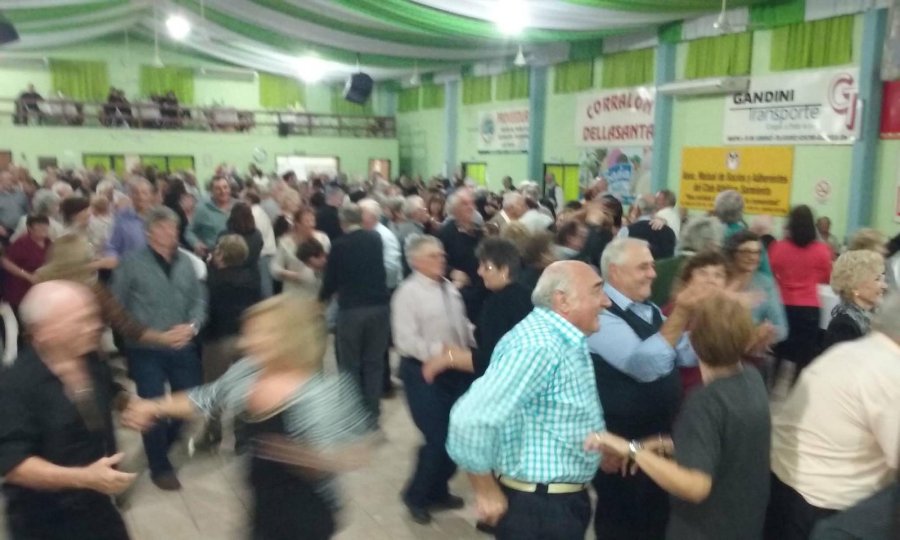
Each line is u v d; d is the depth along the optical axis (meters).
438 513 3.54
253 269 4.18
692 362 2.67
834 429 1.95
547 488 2.03
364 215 4.45
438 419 3.37
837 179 7.88
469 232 4.61
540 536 2.01
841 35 7.65
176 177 7.36
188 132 15.34
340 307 4.28
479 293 4.38
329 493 2.13
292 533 2.02
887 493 1.59
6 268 5.07
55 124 14.27
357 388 4.29
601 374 2.44
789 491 2.06
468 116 14.89
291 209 6.44
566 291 2.05
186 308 3.71
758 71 8.69
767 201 8.68
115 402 2.40
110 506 2.15
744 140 8.91
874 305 2.76
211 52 14.62
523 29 9.68
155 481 3.78
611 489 2.54
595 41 11.07
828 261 4.42
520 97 13.15
